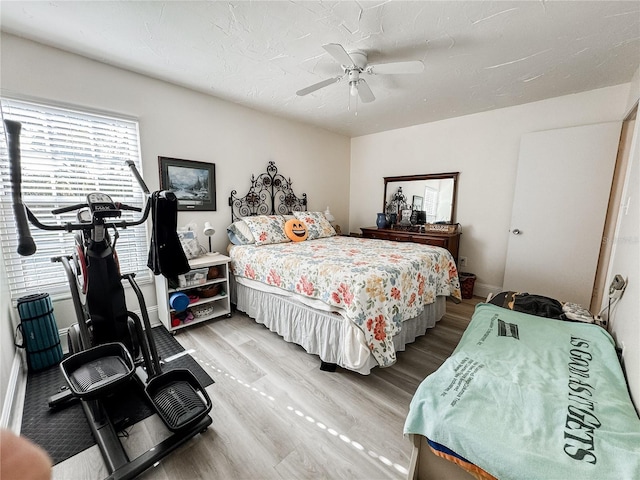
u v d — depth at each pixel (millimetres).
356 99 3037
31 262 2086
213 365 2053
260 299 2646
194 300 2684
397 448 1378
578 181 2816
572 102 2855
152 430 1473
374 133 4523
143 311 1683
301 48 2045
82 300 1954
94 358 1445
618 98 2627
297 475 1238
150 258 1696
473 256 3686
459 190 3713
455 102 3105
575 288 2922
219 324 2750
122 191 2477
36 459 355
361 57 2082
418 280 2264
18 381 1730
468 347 1447
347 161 4840
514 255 3264
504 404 1012
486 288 3613
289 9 1618
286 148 3826
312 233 3555
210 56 2164
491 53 2096
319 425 1511
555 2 1545
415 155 4086
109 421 1404
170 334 2516
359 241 3375
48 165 2109
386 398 1729
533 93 2848
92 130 2283
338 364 1963
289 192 3939
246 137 3355
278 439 1420
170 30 1828
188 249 2713
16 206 1189
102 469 1262
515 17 1681
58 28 1809
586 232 2818
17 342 1951
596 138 2693
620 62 2205
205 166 2996
